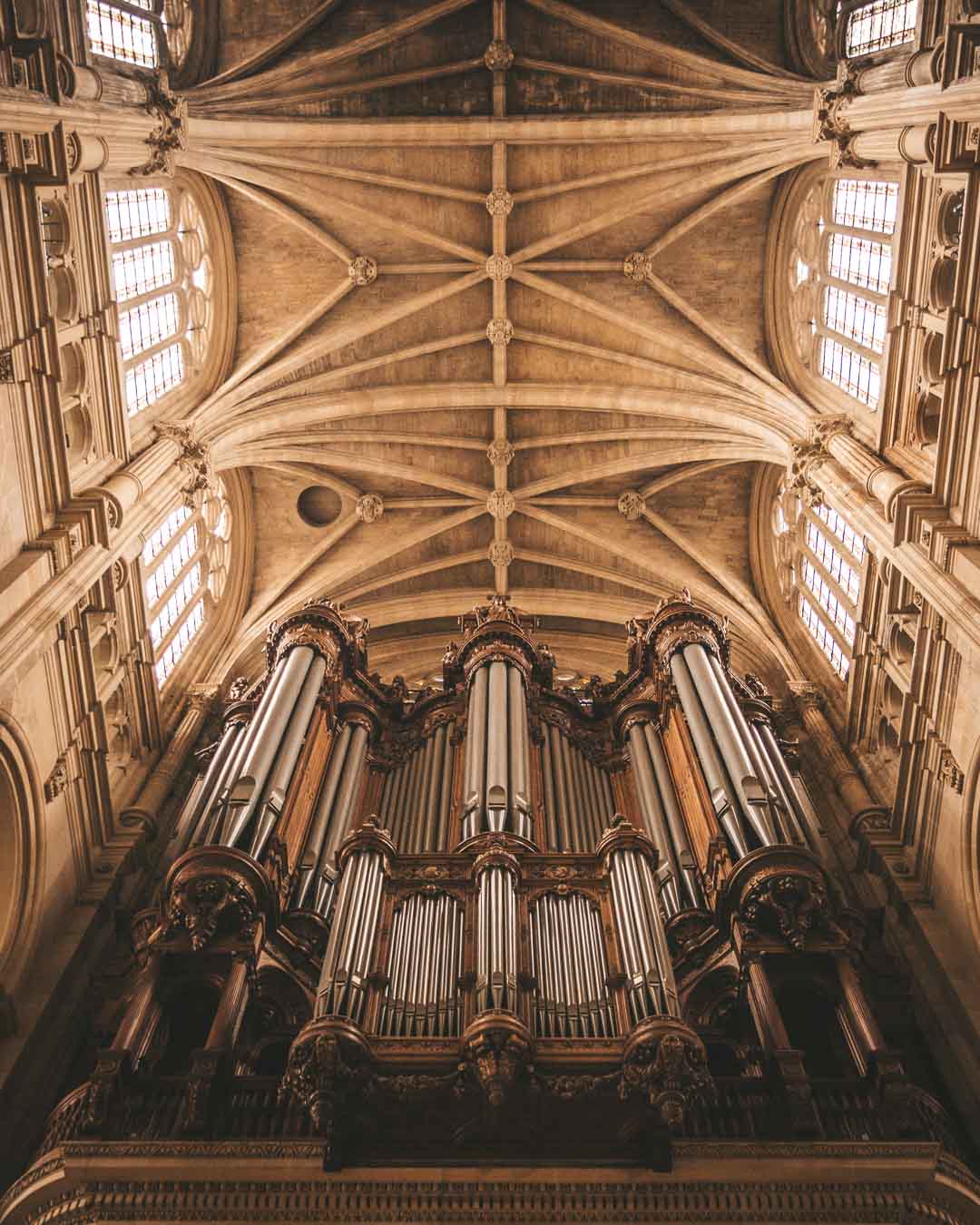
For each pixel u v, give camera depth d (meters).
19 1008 13.58
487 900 11.49
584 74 22.89
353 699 18.50
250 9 22.41
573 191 24.23
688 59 22.27
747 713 17.73
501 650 18.97
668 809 15.38
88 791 16.12
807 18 22.06
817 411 22.05
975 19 13.71
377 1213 10.03
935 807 15.44
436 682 26.03
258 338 24.73
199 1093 10.66
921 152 15.70
